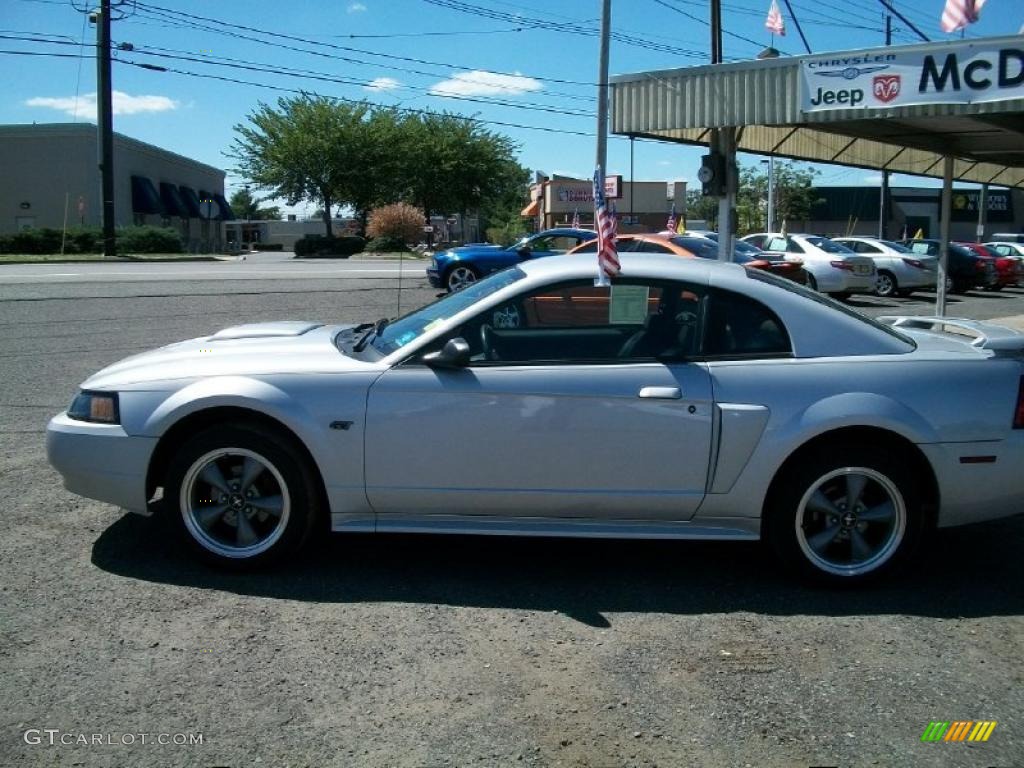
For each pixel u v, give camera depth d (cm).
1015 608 437
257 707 338
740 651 388
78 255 3641
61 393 883
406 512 454
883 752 317
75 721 326
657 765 307
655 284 459
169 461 465
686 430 437
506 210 7212
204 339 531
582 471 441
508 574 469
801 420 434
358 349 486
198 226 6531
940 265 1391
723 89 1126
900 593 452
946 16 987
